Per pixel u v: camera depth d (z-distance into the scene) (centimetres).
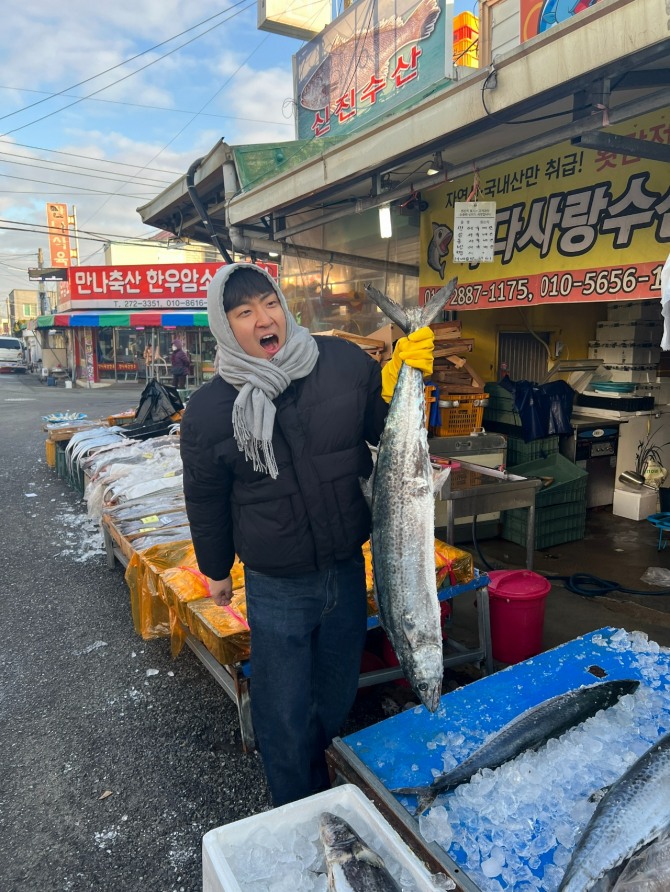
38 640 396
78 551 561
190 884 215
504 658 325
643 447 602
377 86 502
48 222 3122
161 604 347
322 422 191
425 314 191
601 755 198
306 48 594
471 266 484
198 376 2322
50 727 306
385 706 307
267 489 190
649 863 148
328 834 155
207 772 271
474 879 154
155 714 314
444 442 504
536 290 430
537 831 170
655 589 429
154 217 756
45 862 227
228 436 188
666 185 339
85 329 2398
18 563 535
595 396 595
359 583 212
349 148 373
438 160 421
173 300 2106
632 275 364
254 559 196
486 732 209
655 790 154
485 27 551
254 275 184
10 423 1373
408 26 455
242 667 267
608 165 369
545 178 411
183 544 352
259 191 477
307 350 189
